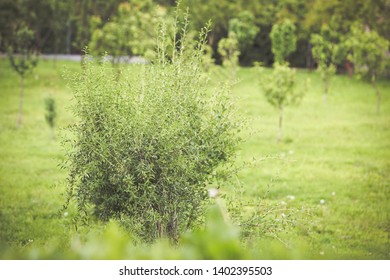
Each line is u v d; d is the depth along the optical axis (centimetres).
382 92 2995
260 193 1261
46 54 4244
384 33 3572
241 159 1499
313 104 2662
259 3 4250
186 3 1908
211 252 176
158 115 587
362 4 3612
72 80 631
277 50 3753
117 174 582
